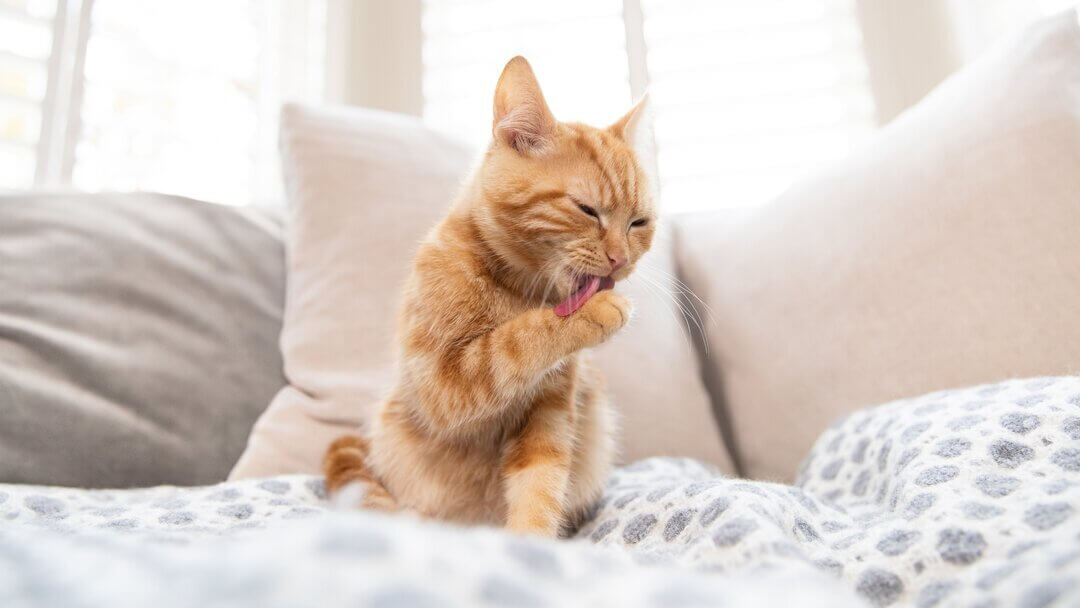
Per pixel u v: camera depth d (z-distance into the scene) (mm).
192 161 1941
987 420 775
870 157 1326
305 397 1230
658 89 2055
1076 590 386
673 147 2006
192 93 1972
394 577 307
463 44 2186
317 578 299
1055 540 494
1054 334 984
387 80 2193
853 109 1963
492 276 921
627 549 708
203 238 1399
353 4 2238
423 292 895
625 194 963
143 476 1130
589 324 779
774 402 1312
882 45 1976
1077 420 718
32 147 1690
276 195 2102
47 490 953
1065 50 1096
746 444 1353
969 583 486
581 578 368
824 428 1221
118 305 1237
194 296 1312
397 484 961
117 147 1823
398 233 1375
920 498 675
